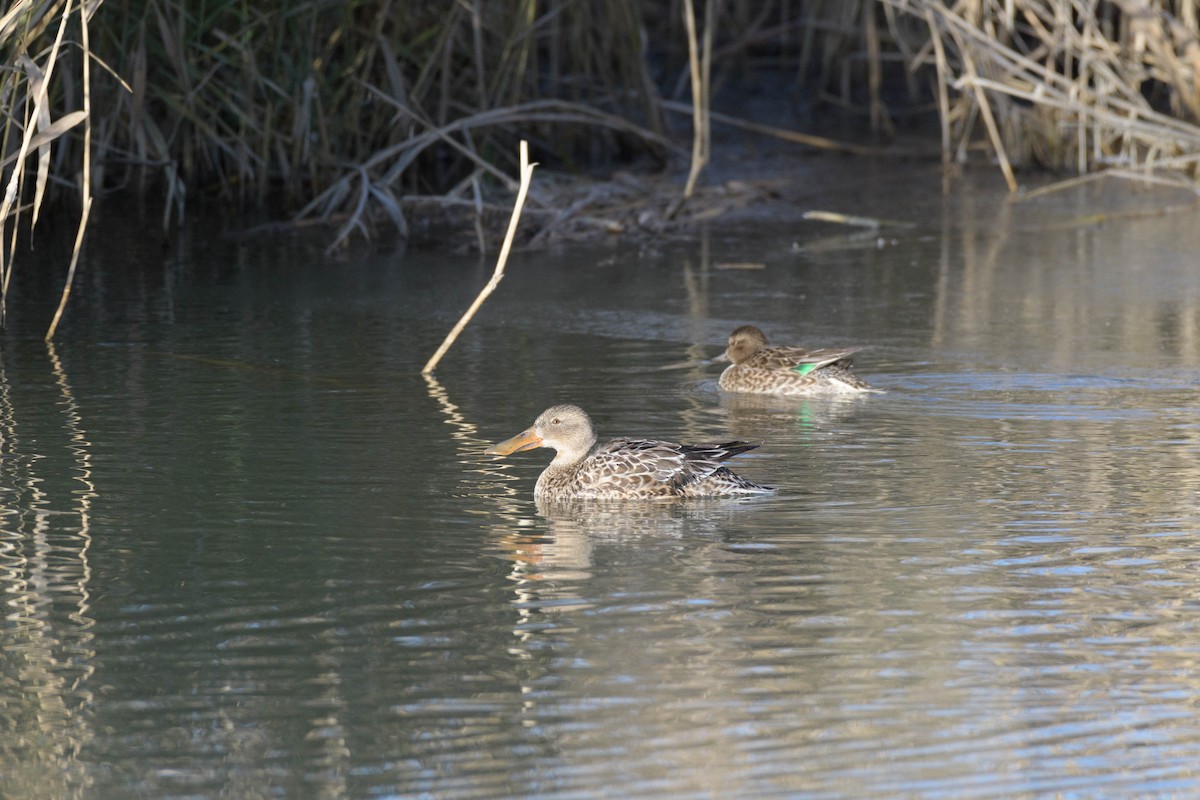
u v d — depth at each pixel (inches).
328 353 718.5
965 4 1160.8
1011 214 1066.7
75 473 535.2
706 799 318.3
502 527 486.6
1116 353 710.5
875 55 1336.1
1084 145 1148.5
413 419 608.4
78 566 447.8
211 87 1047.0
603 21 1201.4
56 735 348.5
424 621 408.8
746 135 1349.7
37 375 671.8
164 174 1119.0
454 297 846.5
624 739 343.6
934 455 559.8
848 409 628.4
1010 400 636.1
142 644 394.9
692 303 831.1
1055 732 345.7
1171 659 382.0
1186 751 337.4
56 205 1066.7
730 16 1526.8
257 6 1059.3
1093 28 1094.4
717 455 519.8
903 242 984.9
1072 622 404.8
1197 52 1065.5
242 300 833.5
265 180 1085.1
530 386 662.5
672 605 418.3
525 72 1167.6
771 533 477.7
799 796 319.6
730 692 365.7
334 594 427.5
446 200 991.6
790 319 790.5
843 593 425.7
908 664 380.2
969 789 322.0
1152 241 972.6
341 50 1120.8
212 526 482.6
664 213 1055.6
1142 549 458.0
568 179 1131.9
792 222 1057.5
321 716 355.6
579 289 868.0
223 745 343.3
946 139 1203.2
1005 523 482.6
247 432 587.8
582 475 515.2
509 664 382.0
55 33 815.1
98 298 832.9
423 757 337.1
